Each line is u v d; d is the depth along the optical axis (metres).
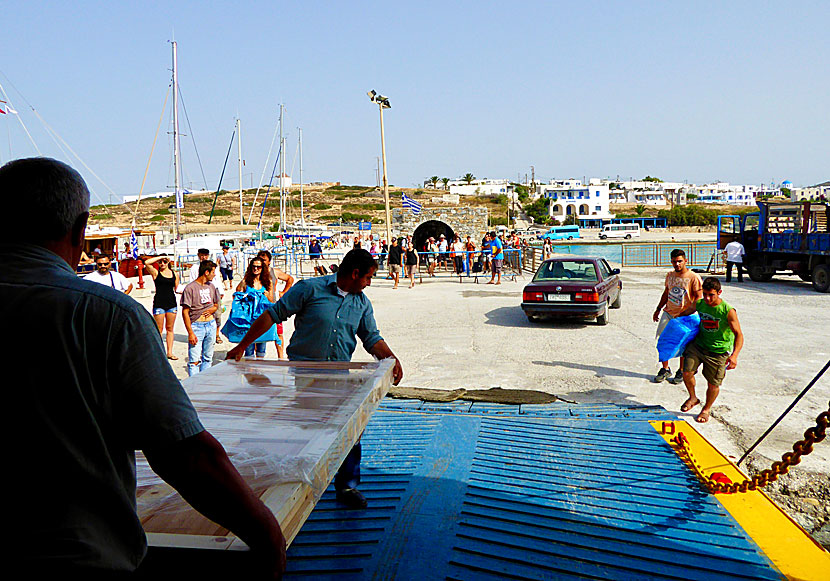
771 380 8.01
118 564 1.42
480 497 4.26
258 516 1.50
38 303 1.40
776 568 3.41
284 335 11.77
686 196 149.38
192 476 1.46
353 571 3.34
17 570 1.33
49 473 1.36
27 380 1.36
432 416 6.17
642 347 10.23
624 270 27.39
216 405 2.67
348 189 116.50
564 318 13.55
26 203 1.49
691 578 3.31
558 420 6.01
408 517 3.96
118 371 1.42
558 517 3.97
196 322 7.93
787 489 4.78
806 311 13.84
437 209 29.38
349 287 4.04
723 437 5.92
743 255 20.86
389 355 4.14
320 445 2.14
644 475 4.64
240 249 31.44
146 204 88.44
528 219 102.25
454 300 17.08
